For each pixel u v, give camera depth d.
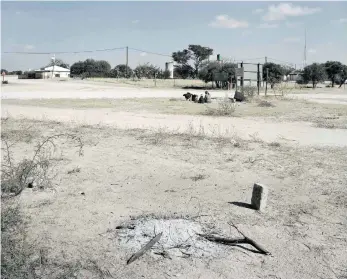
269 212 7.07
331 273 5.09
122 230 6.22
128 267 5.14
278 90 52.44
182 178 9.17
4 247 5.23
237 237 5.98
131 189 8.30
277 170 9.95
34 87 54.81
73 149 12.12
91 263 5.21
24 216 6.64
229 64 60.62
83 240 5.87
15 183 7.94
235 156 11.41
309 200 7.75
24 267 4.93
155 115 21.97
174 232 6.14
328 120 20.70
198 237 6.00
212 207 7.27
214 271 5.07
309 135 15.60
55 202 7.41
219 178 9.20
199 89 59.78
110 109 25.20
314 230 6.35
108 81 82.50
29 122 17.91
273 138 14.71
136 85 70.62
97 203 7.41
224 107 24.08
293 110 25.88
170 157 11.20
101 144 12.95
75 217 6.72
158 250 5.55
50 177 8.97
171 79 99.06
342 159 11.23
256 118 21.17
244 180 9.07
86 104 28.66
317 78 72.19
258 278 4.94
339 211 7.18
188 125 17.77
